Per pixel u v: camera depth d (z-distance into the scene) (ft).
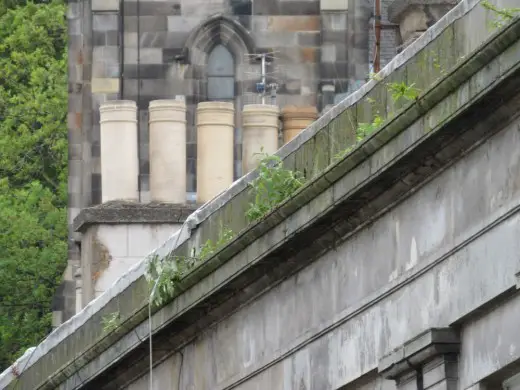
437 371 102.58
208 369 124.88
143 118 240.94
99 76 242.37
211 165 190.49
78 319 141.90
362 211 108.88
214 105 190.80
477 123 99.60
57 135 333.42
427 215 104.32
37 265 310.86
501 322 98.94
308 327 114.62
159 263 126.82
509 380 99.35
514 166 97.81
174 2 242.17
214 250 122.42
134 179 193.57
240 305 121.08
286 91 242.58
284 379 116.98
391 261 107.24
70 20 243.81
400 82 112.16
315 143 118.93
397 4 209.67
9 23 347.15
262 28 242.78
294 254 114.83
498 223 98.78
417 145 102.53
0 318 307.58
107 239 178.29
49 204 322.75
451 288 102.17
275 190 119.96
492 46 96.94
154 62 242.17
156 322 127.13
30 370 147.33
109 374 135.23
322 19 242.78
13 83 340.39
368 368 108.99
